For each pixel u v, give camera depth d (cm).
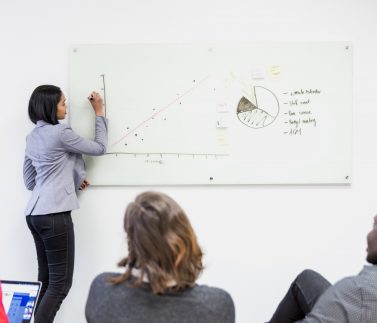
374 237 130
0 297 134
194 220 243
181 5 237
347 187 244
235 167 240
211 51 237
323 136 240
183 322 100
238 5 237
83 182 236
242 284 245
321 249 246
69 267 219
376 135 242
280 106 239
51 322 216
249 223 244
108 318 102
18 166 241
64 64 238
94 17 236
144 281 104
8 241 244
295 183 242
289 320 184
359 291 123
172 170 240
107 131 234
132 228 104
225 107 238
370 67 240
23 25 236
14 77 238
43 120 216
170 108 239
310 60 238
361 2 238
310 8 238
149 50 237
